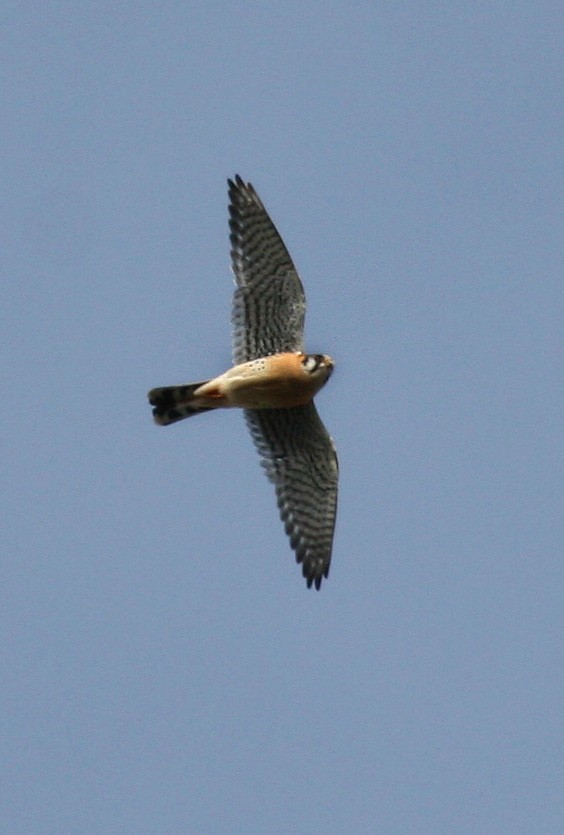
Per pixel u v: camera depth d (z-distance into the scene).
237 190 19.47
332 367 19.50
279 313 19.56
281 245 19.34
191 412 19.83
